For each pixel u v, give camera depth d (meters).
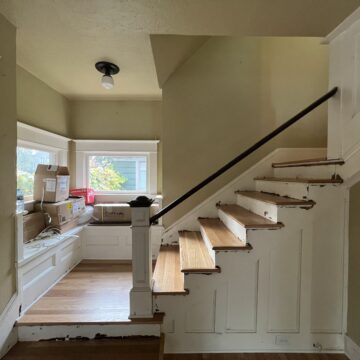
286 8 1.43
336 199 1.64
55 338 1.61
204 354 1.66
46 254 2.02
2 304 1.51
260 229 1.64
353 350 1.60
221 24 1.60
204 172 2.61
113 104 3.30
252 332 1.67
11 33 1.59
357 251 1.60
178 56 2.39
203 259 1.80
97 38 1.87
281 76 2.59
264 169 2.57
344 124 1.62
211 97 2.59
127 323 1.61
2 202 1.50
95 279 2.29
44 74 2.52
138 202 1.61
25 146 2.48
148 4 1.39
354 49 1.55
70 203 2.59
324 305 1.67
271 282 1.66
